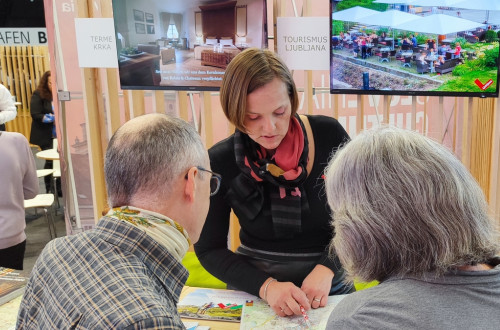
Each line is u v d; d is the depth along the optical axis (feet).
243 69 4.74
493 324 2.64
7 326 5.44
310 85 8.25
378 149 3.02
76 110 9.84
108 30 7.77
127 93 9.04
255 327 4.84
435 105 11.28
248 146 5.37
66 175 9.75
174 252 3.36
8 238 10.55
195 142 3.49
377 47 6.76
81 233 3.55
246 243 5.73
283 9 7.50
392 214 2.84
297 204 5.22
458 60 6.53
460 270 2.83
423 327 2.63
